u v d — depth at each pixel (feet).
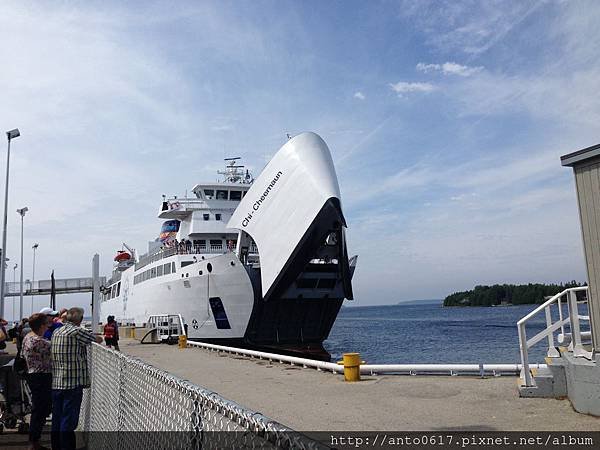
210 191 118.11
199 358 70.85
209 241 115.24
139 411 17.56
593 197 26.61
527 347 33.27
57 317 32.12
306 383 45.01
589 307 26.84
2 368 29.01
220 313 88.58
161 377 15.17
